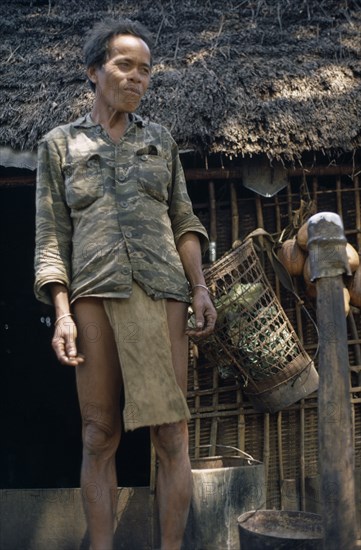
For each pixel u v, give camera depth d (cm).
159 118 361
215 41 424
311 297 369
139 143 259
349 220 382
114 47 257
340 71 395
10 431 623
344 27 445
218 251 378
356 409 366
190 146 356
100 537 244
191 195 402
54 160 259
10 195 552
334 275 251
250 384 346
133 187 252
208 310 258
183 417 240
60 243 257
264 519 294
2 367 630
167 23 451
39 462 607
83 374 247
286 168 370
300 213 371
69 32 448
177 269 254
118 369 249
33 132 360
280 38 429
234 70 392
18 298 630
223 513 311
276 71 390
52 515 339
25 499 341
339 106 369
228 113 362
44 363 636
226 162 379
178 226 271
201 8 468
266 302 344
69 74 396
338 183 381
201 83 378
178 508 246
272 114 361
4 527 339
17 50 427
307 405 364
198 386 363
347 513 241
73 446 618
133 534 338
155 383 238
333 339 249
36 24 457
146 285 244
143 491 341
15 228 589
